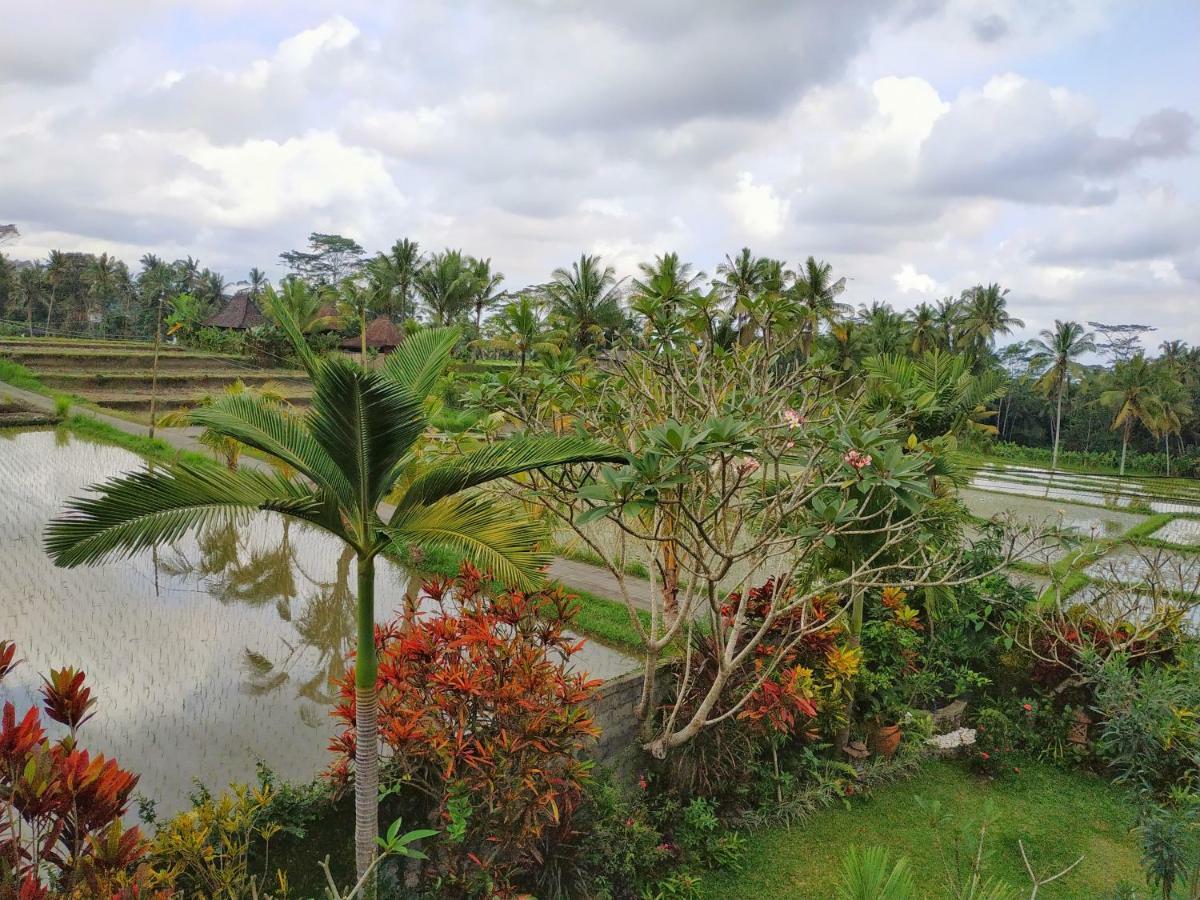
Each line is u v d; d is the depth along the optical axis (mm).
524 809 5230
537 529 4438
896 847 6719
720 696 6961
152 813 5023
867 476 5152
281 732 6855
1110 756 8031
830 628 7492
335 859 5230
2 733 3576
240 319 46656
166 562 11625
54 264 56500
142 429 24500
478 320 44875
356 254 76000
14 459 18562
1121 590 9859
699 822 6445
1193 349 54281
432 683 5363
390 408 3748
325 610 9984
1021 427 59656
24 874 3551
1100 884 6387
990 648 9195
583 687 5691
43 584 10234
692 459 4660
